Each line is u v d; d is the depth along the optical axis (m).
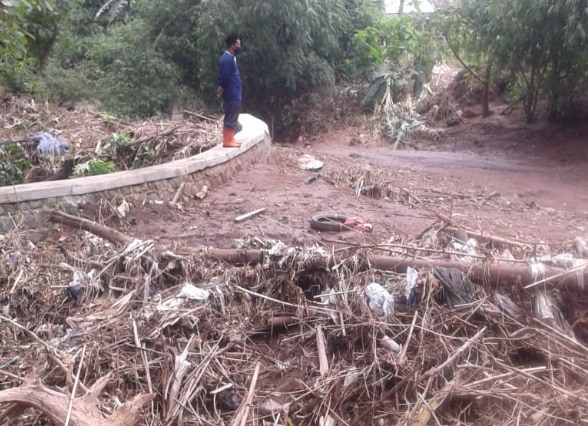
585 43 12.02
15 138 10.75
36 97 14.30
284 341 5.10
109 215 7.07
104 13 22.56
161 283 5.64
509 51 13.91
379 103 18.83
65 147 10.34
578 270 5.34
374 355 4.64
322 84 18.75
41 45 14.75
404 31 19.45
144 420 4.06
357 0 20.84
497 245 6.53
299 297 5.33
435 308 5.14
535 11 12.45
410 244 6.09
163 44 17.94
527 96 15.31
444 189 9.88
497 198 9.34
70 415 3.55
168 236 6.71
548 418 4.20
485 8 14.05
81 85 16.09
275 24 17.27
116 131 11.47
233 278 5.58
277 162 10.42
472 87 18.06
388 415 4.35
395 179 10.50
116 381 4.29
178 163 8.34
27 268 5.84
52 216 6.73
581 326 5.30
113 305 5.27
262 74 18.16
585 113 14.47
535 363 4.94
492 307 5.21
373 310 5.11
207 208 7.69
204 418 4.21
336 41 19.19
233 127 9.57
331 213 7.47
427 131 16.23
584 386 4.59
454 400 4.43
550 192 10.09
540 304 5.26
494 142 14.78
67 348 4.58
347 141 16.80
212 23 16.88
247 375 4.69
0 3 6.62
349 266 5.61
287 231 6.75
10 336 5.06
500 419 4.30
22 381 4.16
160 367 4.51
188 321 4.95
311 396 4.50
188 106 17.53
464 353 4.80
